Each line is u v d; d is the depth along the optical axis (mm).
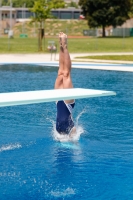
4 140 10227
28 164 8617
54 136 10562
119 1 94562
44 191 7301
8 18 117438
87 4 95750
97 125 11711
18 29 108938
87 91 9711
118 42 63344
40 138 10414
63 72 10453
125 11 96125
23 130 11148
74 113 13281
